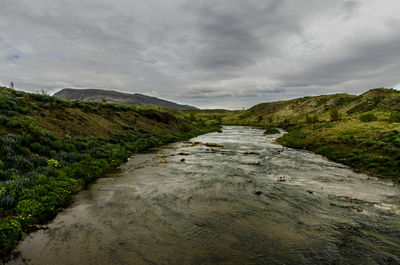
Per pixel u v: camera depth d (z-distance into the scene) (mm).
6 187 9164
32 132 16594
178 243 7102
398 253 6621
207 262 6172
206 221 8648
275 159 22266
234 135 57906
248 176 15477
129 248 6770
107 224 8281
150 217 8938
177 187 12812
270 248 6871
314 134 39156
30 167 12422
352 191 12367
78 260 6133
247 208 9945
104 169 16375
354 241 7289
